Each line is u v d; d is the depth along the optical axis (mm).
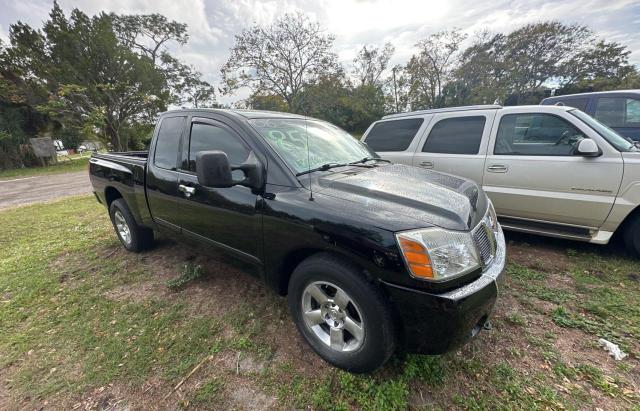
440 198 1957
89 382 1971
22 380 2012
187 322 2506
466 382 1839
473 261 1692
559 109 3381
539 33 25750
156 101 23750
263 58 24562
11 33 20969
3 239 5012
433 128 4266
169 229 3100
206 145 2631
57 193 10336
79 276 3418
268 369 2004
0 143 19453
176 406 1779
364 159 2928
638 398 1705
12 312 2785
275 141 2346
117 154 4219
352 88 33906
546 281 2881
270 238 2084
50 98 20828
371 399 1745
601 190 3023
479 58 28000
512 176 3543
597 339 2146
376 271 1629
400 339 1741
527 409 1664
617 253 3287
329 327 1999
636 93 5480
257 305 2674
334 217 1761
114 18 26578
